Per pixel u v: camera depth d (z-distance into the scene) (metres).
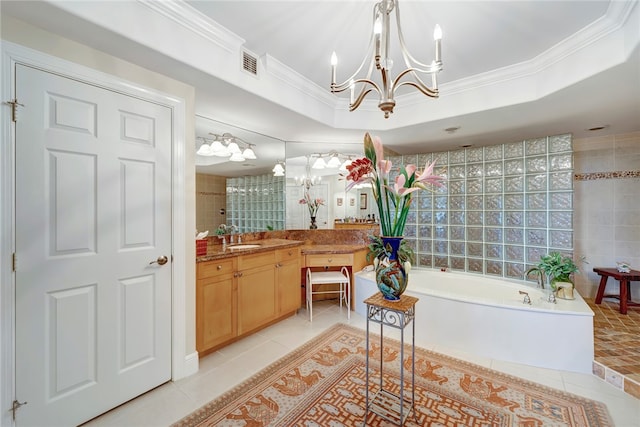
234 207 2.89
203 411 1.57
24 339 1.28
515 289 2.80
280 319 2.92
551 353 2.04
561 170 2.70
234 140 2.87
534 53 2.04
